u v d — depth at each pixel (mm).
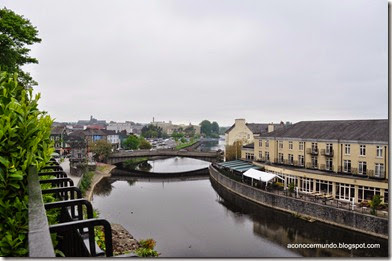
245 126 65250
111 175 59281
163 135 194000
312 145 37469
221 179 47938
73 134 90875
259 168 44469
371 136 30906
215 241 24359
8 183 2631
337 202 28094
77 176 44375
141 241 23344
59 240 3471
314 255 21172
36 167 3096
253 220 30516
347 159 33031
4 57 18656
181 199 39906
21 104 3463
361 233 24812
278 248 22641
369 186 28859
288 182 38406
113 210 34031
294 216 30156
